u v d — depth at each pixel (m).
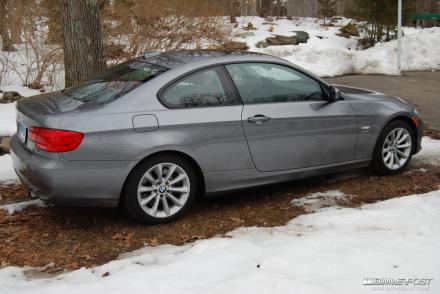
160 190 4.30
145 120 4.14
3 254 3.91
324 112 4.99
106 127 4.01
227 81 4.58
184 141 4.27
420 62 16.52
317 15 27.08
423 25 24.59
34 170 4.00
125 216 4.63
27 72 10.20
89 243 4.10
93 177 4.01
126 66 4.91
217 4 12.03
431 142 6.93
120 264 3.59
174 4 10.38
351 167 5.36
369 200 4.94
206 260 3.50
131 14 10.06
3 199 5.18
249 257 3.54
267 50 16.59
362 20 19.22
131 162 4.10
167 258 3.69
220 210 4.76
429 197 4.76
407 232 3.91
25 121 4.36
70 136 3.92
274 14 27.81
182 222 4.46
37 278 3.52
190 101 4.38
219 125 4.41
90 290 3.14
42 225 4.49
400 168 5.67
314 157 5.00
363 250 3.55
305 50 16.53
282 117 4.72
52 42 9.84
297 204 4.87
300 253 3.56
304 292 3.04
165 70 4.43
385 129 5.47
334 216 4.30
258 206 4.85
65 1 6.78
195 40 10.84
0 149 6.50
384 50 16.89
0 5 9.91
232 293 3.05
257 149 4.63
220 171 4.50
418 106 9.64
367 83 13.26
